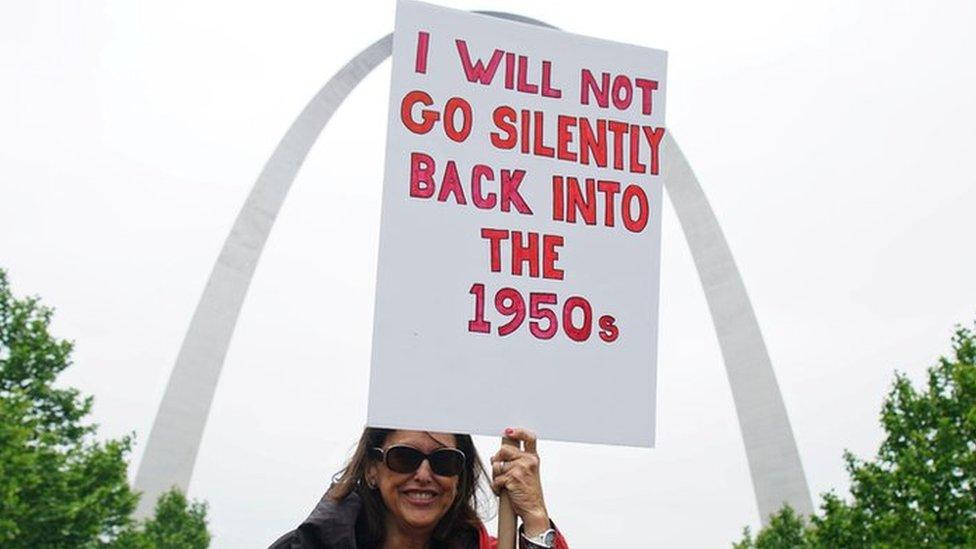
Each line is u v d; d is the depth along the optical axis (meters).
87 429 31.62
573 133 6.62
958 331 28.53
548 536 5.71
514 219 6.41
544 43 6.67
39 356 30.69
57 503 28.92
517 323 6.28
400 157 6.36
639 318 6.47
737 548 53.72
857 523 27.36
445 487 5.64
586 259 6.47
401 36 6.48
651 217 6.61
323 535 5.51
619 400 6.34
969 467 25.56
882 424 28.17
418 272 6.22
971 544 24.73
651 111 6.75
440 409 6.08
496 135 6.50
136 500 34.16
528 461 5.83
